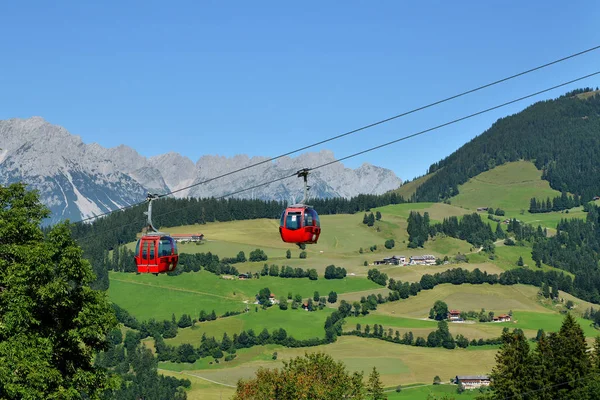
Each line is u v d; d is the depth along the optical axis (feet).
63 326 147.33
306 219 185.78
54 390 132.46
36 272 136.98
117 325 151.02
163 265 199.31
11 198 156.76
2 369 123.85
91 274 149.38
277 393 295.89
